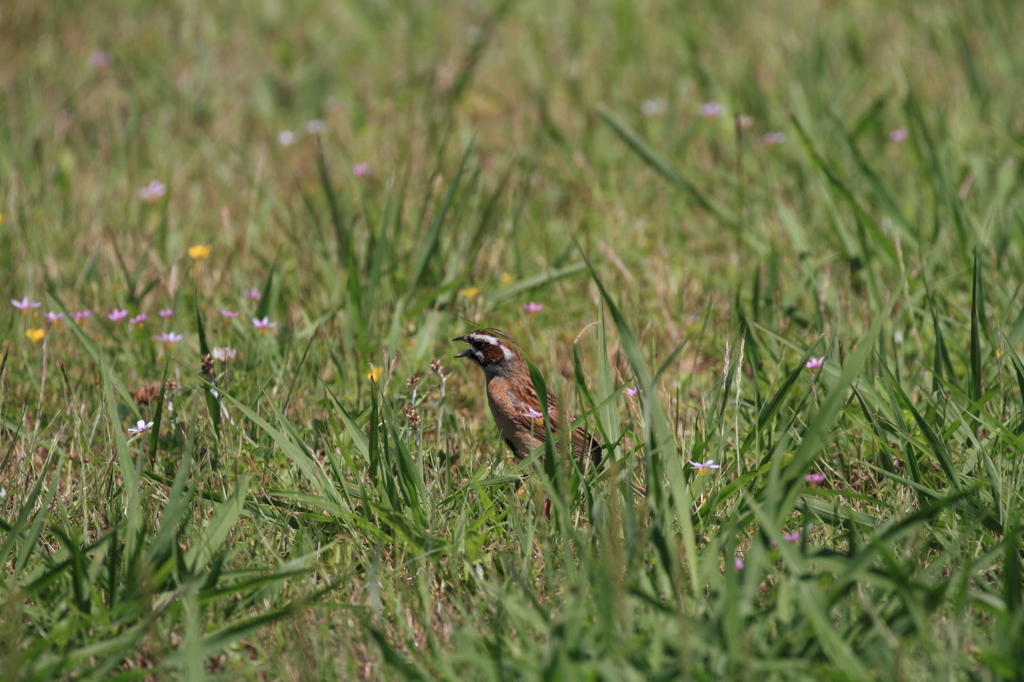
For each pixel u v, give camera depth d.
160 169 17.17
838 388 6.89
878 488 8.69
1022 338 9.48
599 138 17.88
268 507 8.28
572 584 6.66
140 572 6.69
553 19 24.59
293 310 12.59
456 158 17.06
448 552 7.57
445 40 23.53
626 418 10.26
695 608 6.53
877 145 16.89
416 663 6.49
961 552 7.35
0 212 14.98
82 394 10.42
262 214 14.73
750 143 17.22
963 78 19.66
